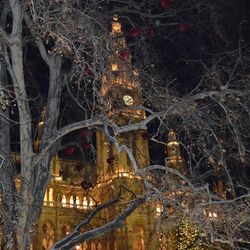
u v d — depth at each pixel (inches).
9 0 647.1
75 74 679.1
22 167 638.5
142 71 785.6
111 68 738.2
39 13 613.9
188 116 732.0
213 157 796.6
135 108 750.5
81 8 713.0
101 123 683.4
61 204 2674.7
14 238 616.1
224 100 698.8
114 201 792.9
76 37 634.2
